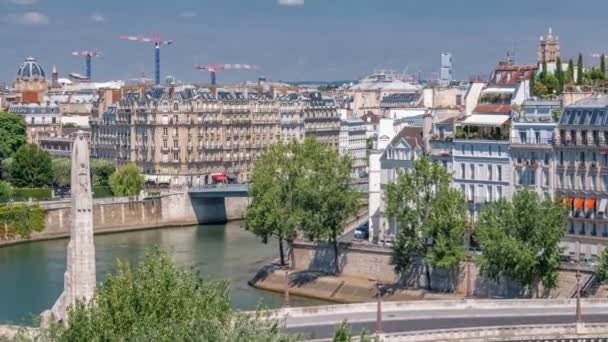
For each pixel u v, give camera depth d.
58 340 172.25
